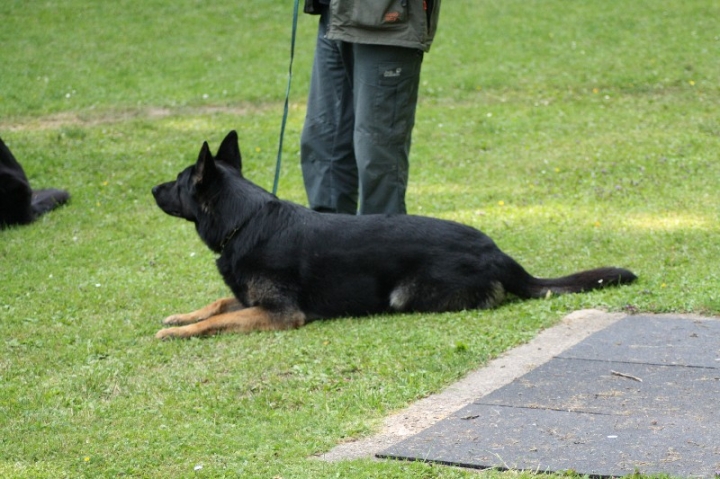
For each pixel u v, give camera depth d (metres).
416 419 5.68
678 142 14.88
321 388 6.30
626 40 22.56
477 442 5.18
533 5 25.94
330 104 9.17
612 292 7.98
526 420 5.47
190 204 8.10
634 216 11.12
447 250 7.89
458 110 17.98
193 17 25.23
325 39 9.06
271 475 4.95
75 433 5.68
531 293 8.10
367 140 8.48
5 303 8.71
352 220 7.99
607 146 14.98
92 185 13.73
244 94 19.27
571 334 7.12
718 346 6.62
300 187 13.55
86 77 20.36
